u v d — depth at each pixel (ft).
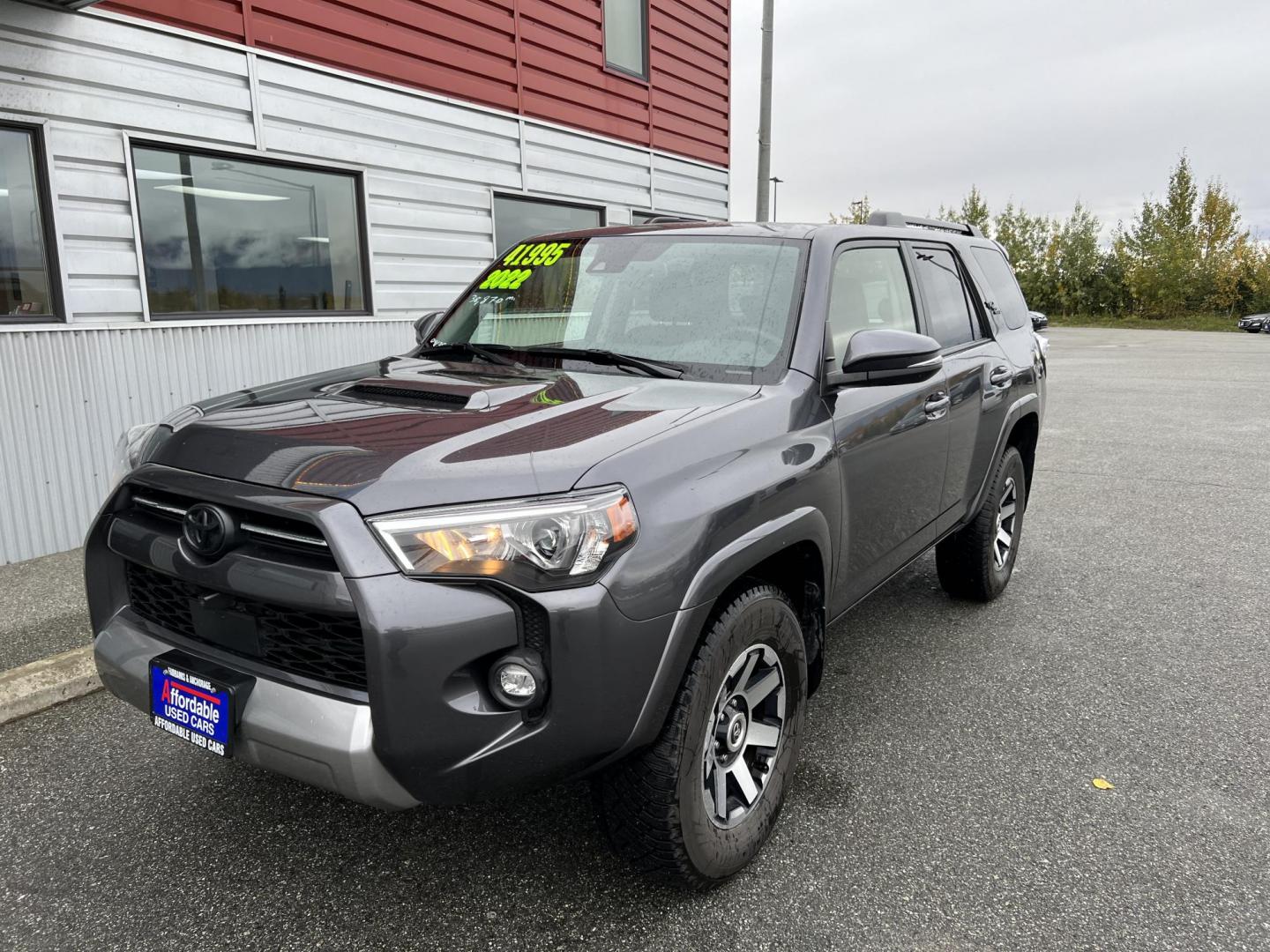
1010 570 14.99
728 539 6.81
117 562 7.50
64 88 16.28
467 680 5.88
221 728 6.34
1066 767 9.57
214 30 18.63
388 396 7.75
